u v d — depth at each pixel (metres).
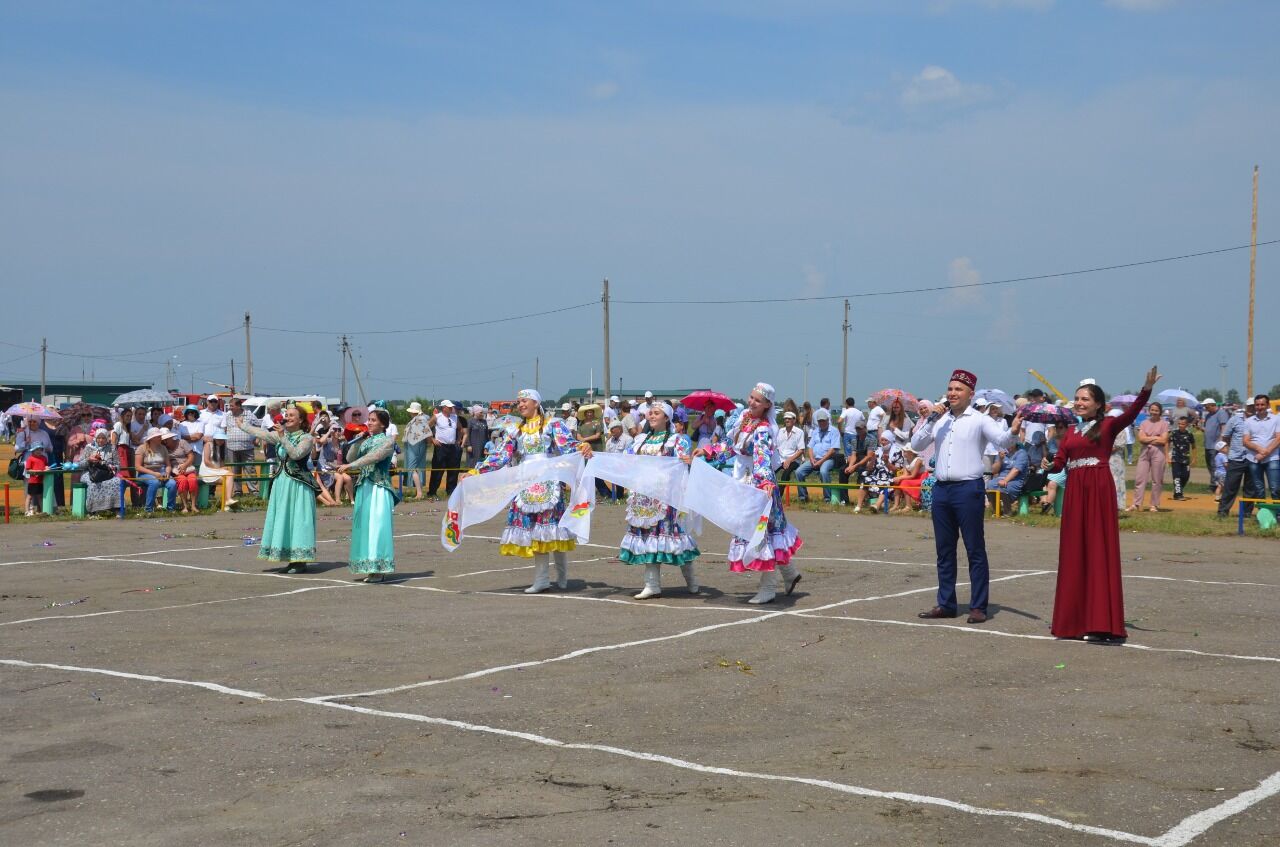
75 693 8.27
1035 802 5.89
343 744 6.97
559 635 10.27
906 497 22.50
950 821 5.63
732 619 10.90
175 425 23.80
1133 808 5.79
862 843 5.36
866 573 13.88
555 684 8.45
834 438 24.31
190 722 7.48
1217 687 8.13
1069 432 9.91
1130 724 7.27
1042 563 14.58
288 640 10.16
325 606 11.94
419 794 6.07
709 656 9.33
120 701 8.04
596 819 5.68
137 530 19.69
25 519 21.56
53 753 6.82
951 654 9.30
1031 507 21.31
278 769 6.50
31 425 22.88
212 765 6.58
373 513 13.55
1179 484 24.53
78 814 5.80
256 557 15.96
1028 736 7.05
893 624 10.54
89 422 26.06
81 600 12.41
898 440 22.44
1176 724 7.25
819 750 6.82
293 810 5.84
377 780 6.30
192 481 22.98
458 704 7.90
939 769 6.45
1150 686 8.20
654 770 6.45
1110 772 6.35
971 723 7.36
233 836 5.50
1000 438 10.44
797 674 8.70
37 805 5.94
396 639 10.16
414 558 15.88
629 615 11.23
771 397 11.70
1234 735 7.00
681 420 14.58
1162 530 18.38
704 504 11.61
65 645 9.98
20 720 7.56
